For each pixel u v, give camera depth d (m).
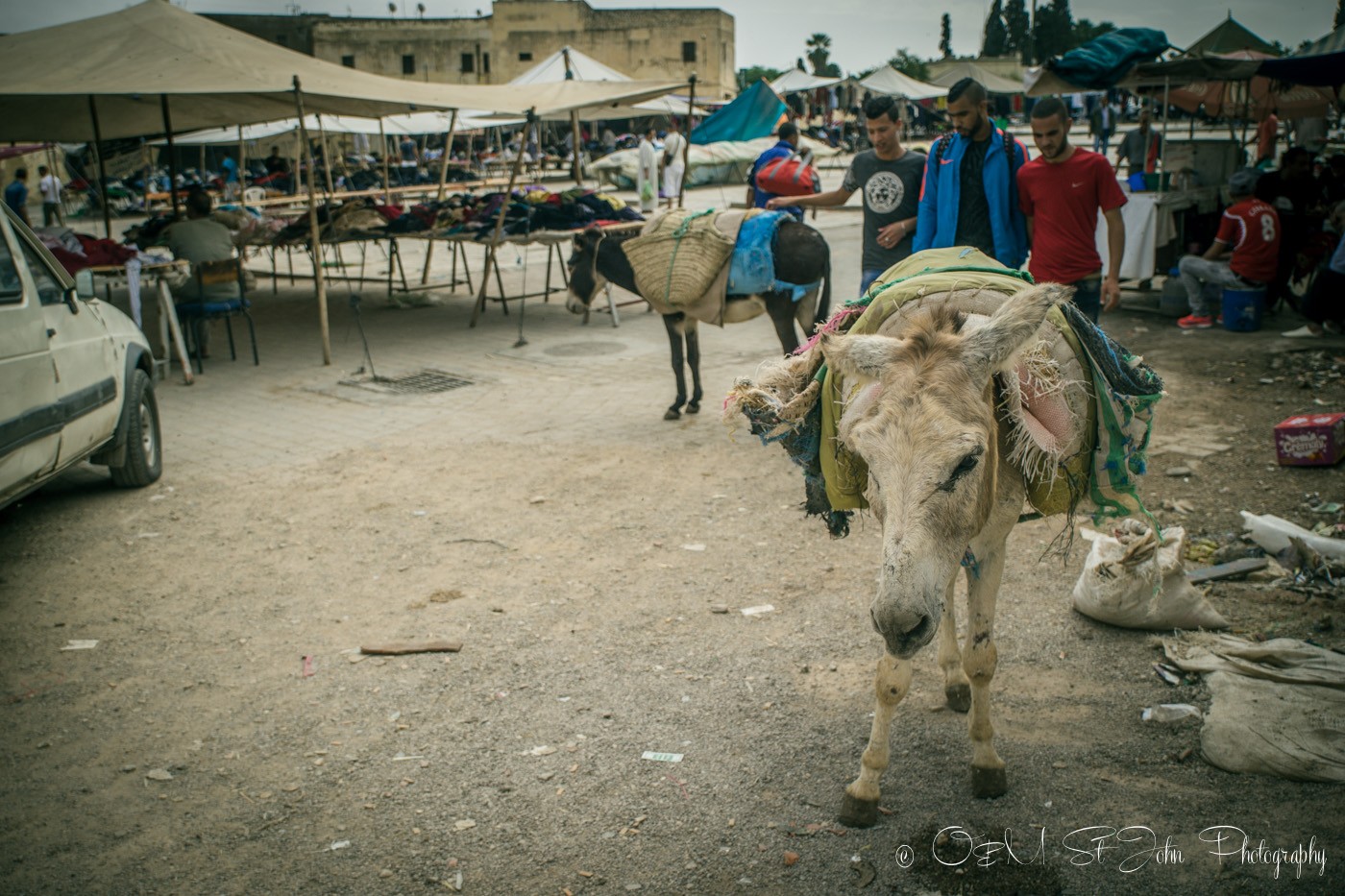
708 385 8.43
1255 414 6.78
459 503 5.94
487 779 3.35
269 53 10.42
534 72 19.86
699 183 29.84
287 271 16.94
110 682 4.04
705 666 4.03
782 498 5.85
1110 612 4.10
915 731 3.53
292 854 3.00
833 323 3.55
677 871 2.88
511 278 14.87
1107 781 3.19
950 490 2.40
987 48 72.12
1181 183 10.84
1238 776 3.16
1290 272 9.74
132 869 2.95
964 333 2.65
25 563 5.23
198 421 7.86
